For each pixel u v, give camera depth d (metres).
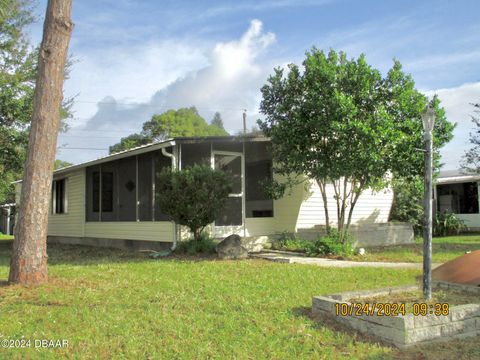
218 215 11.63
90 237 16.28
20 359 4.37
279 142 11.26
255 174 13.46
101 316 5.61
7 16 17.67
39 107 7.80
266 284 7.34
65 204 18.34
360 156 10.02
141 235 13.39
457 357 4.23
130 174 14.02
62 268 9.59
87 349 4.57
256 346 4.59
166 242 12.44
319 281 7.62
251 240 12.40
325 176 10.74
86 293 6.83
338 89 10.50
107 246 15.21
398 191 15.75
